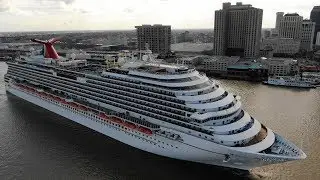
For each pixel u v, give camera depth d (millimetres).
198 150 57844
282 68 179000
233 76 176375
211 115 57312
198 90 61469
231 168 59688
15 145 73062
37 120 89312
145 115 65938
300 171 61000
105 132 75875
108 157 66625
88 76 79688
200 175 59781
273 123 90438
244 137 55625
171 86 62219
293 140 77188
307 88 145375
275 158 52750
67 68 91125
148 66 74000
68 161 65500
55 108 92938
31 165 63938
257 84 157250
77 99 84062
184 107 59906
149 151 66125
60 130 81312
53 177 59750
